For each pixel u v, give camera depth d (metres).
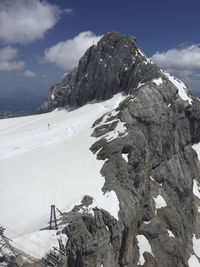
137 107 54.59
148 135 53.91
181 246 45.22
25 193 37.19
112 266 27.94
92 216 28.94
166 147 59.38
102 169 41.38
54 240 24.75
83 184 37.94
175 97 67.56
